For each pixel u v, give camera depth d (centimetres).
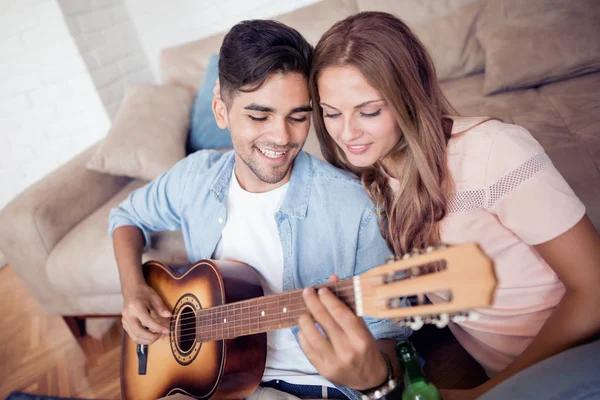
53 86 320
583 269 91
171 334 131
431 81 105
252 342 115
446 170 103
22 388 209
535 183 94
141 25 343
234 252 133
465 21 234
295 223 123
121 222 158
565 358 80
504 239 104
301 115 113
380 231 120
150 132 223
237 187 132
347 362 84
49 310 222
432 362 143
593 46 199
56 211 208
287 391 121
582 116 174
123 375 146
